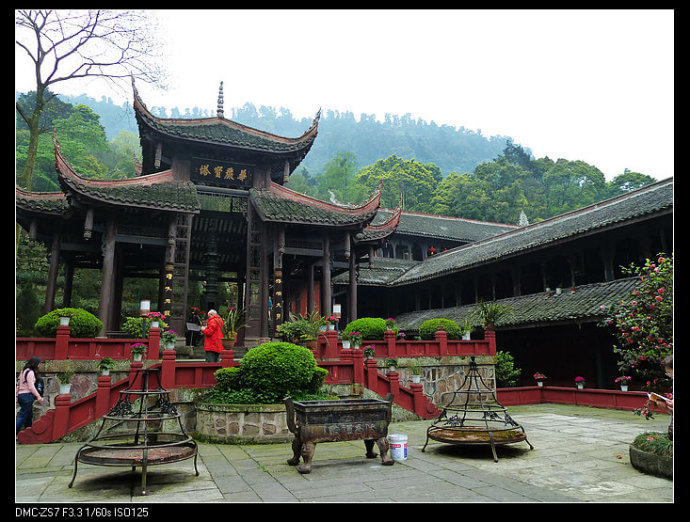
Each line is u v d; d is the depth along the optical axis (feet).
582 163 217.56
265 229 58.90
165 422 31.37
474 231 114.73
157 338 37.06
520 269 68.90
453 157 583.58
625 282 51.49
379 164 242.58
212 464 22.86
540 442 28.40
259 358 30.19
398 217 65.92
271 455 25.11
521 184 204.03
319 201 63.00
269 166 64.13
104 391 30.99
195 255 78.02
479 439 24.18
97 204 47.83
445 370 46.52
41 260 81.56
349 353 39.45
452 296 81.97
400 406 39.22
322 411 21.84
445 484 18.81
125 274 70.23
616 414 42.68
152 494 17.65
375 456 24.21
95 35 57.31
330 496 17.20
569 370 57.41
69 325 36.96
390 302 95.09
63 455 25.30
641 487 18.24
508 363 55.72
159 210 49.93
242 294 82.84
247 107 643.45
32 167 60.13
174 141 58.34
